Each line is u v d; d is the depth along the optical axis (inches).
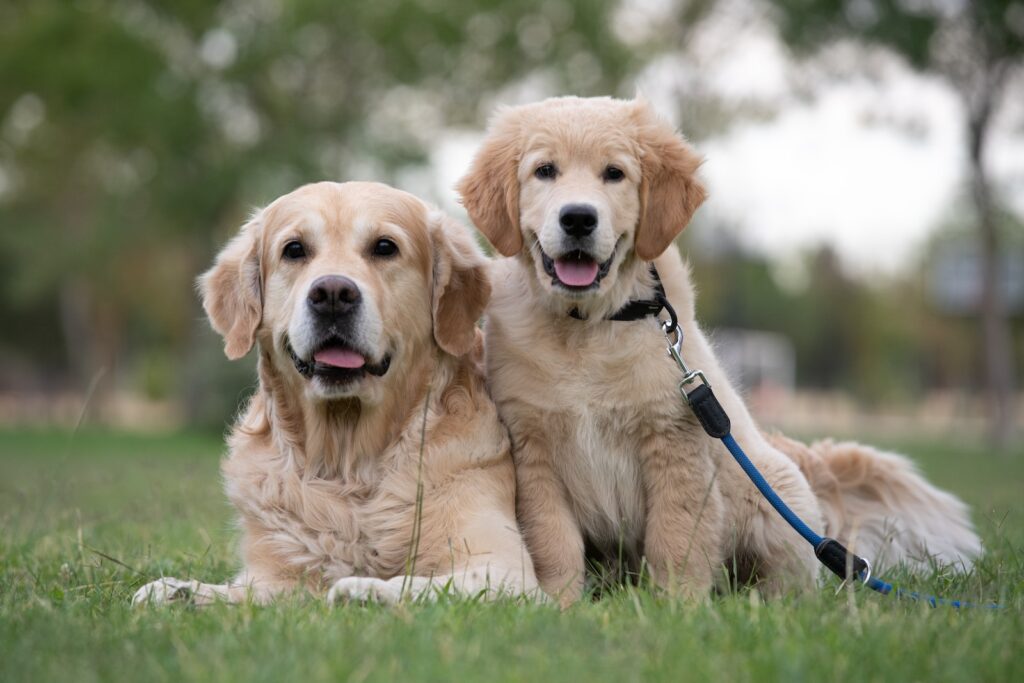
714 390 172.6
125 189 953.5
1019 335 1550.2
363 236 160.1
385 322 156.8
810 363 2488.9
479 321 181.6
